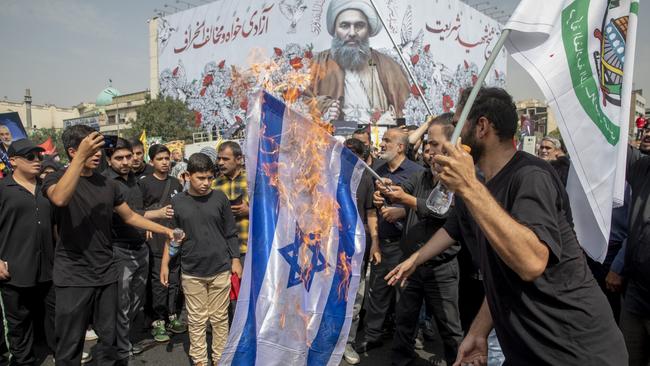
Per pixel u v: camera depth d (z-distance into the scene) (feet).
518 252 4.12
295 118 7.34
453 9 96.89
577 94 5.81
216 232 10.93
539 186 4.62
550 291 4.73
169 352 12.60
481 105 5.05
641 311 7.89
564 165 13.43
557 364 4.77
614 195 5.80
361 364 11.80
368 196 12.06
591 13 5.82
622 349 4.89
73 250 9.21
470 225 6.20
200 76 103.65
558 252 4.35
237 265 11.91
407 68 8.50
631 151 10.14
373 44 83.10
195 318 10.75
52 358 12.41
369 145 16.67
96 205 9.44
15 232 10.77
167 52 111.75
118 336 11.46
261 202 6.75
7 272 10.59
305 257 7.22
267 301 6.60
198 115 103.45
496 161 5.20
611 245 10.46
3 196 10.67
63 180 8.52
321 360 7.29
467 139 5.21
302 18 87.76
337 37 83.51
